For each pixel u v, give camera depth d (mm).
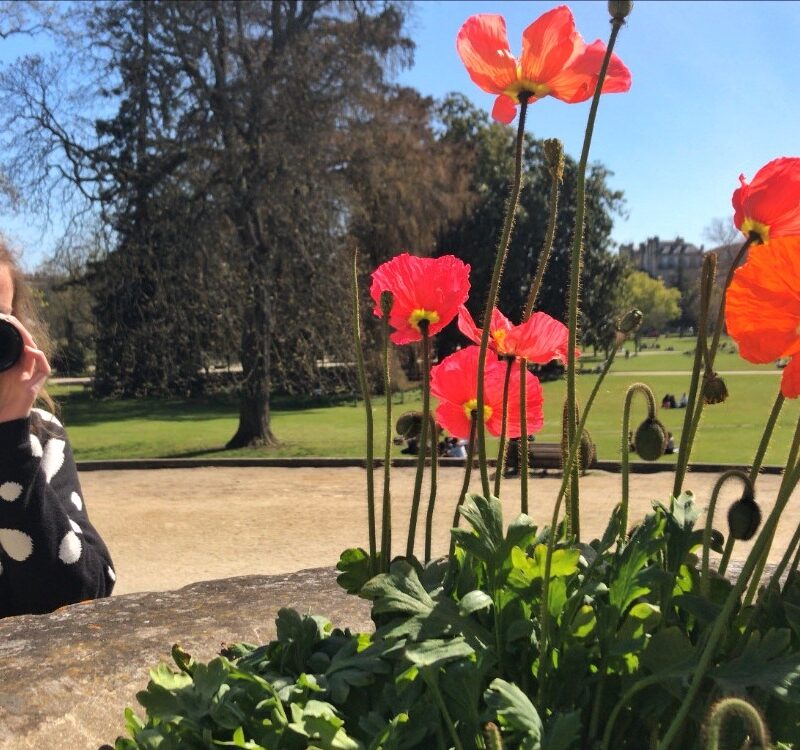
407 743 973
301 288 18734
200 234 18031
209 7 18438
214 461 16266
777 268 868
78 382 47156
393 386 23250
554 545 1082
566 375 1146
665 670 953
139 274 18391
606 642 1019
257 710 1067
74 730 1380
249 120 18375
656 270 126125
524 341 1233
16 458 2227
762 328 880
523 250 38562
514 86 1190
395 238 24531
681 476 1178
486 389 1365
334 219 19031
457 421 1432
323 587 2164
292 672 1182
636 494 11375
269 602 2006
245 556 9156
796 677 898
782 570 1075
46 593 2301
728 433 18000
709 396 1150
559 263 38844
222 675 1092
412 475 13773
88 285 19156
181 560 9039
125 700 1478
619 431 18500
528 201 38688
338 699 1044
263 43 19625
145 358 18453
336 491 12953
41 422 2523
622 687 1024
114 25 18281
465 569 1119
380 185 21344
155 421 27531
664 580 1008
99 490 13727
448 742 1021
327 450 18438
